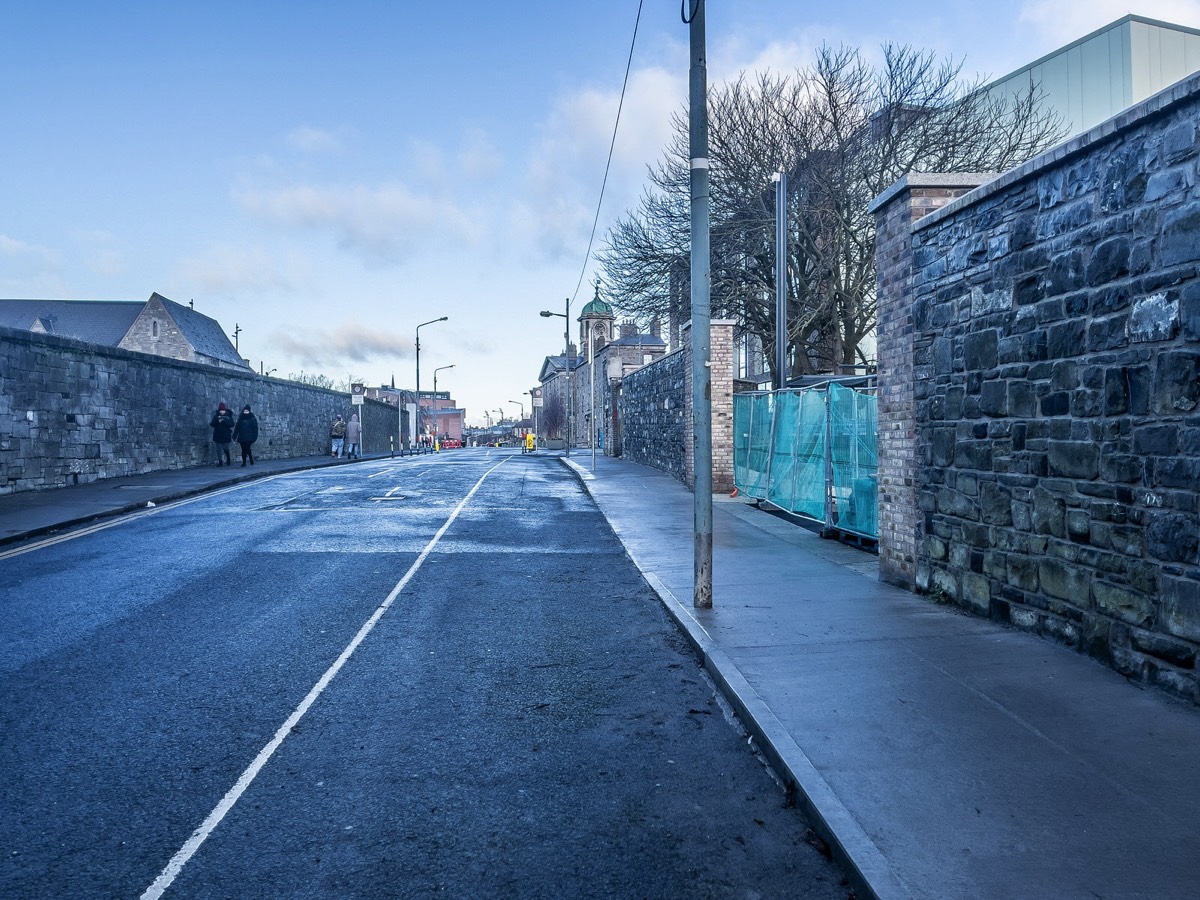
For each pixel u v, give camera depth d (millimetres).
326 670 5773
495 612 7477
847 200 22781
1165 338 4500
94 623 6941
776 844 3385
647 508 14969
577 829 3539
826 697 4773
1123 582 4926
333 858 3309
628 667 5859
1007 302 6164
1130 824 3240
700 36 6961
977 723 4309
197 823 3600
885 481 8398
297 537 11570
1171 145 4438
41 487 16281
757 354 30875
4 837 3471
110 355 19047
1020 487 6035
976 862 2984
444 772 4125
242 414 24219
